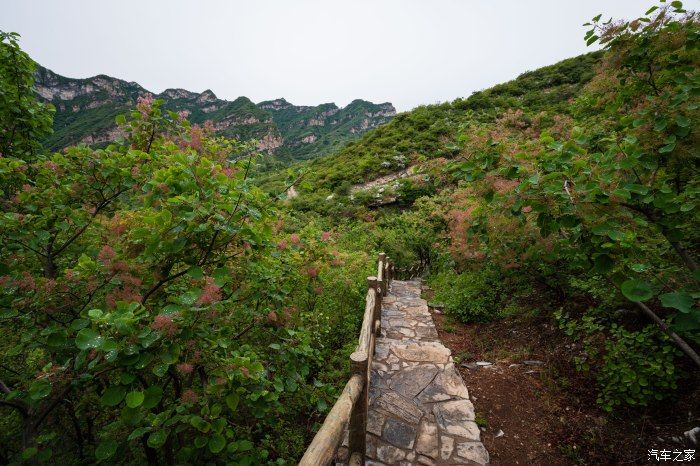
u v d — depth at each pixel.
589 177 1.95
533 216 3.13
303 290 3.58
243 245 2.18
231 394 1.76
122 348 1.43
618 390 2.81
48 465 2.61
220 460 2.06
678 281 2.14
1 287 1.81
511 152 2.44
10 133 3.41
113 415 2.63
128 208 2.70
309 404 2.89
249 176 2.77
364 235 12.17
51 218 2.40
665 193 1.80
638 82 2.41
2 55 3.28
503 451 2.63
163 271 2.10
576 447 2.55
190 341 1.76
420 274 11.84
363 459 2.30
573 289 4.29
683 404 2.52
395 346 4.50
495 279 5.75
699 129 1.81
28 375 2.49
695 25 2.03
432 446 2.66
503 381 3.54
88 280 2.02
